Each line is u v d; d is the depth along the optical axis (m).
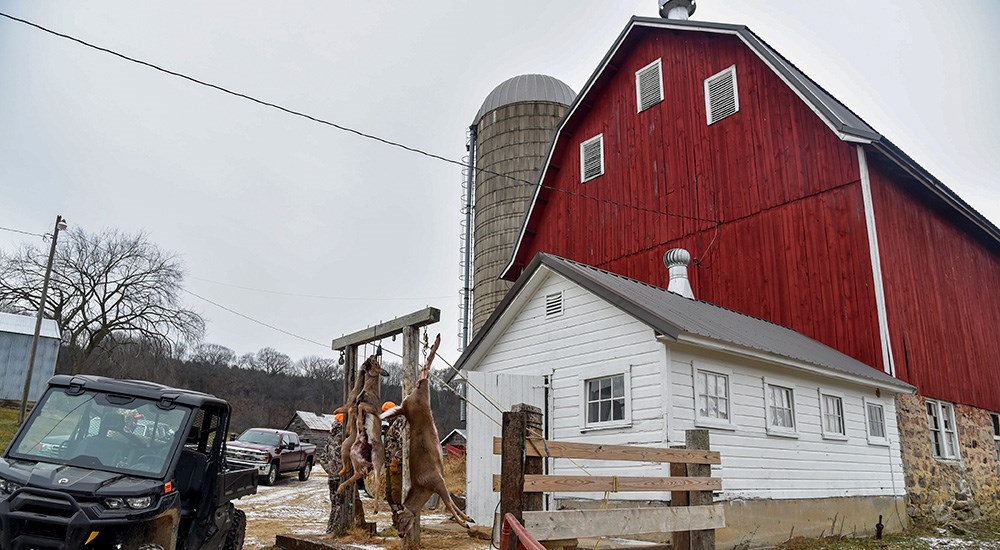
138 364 46.47
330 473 9.45
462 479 20.97
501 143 35.06
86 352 40.56
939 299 17.02
